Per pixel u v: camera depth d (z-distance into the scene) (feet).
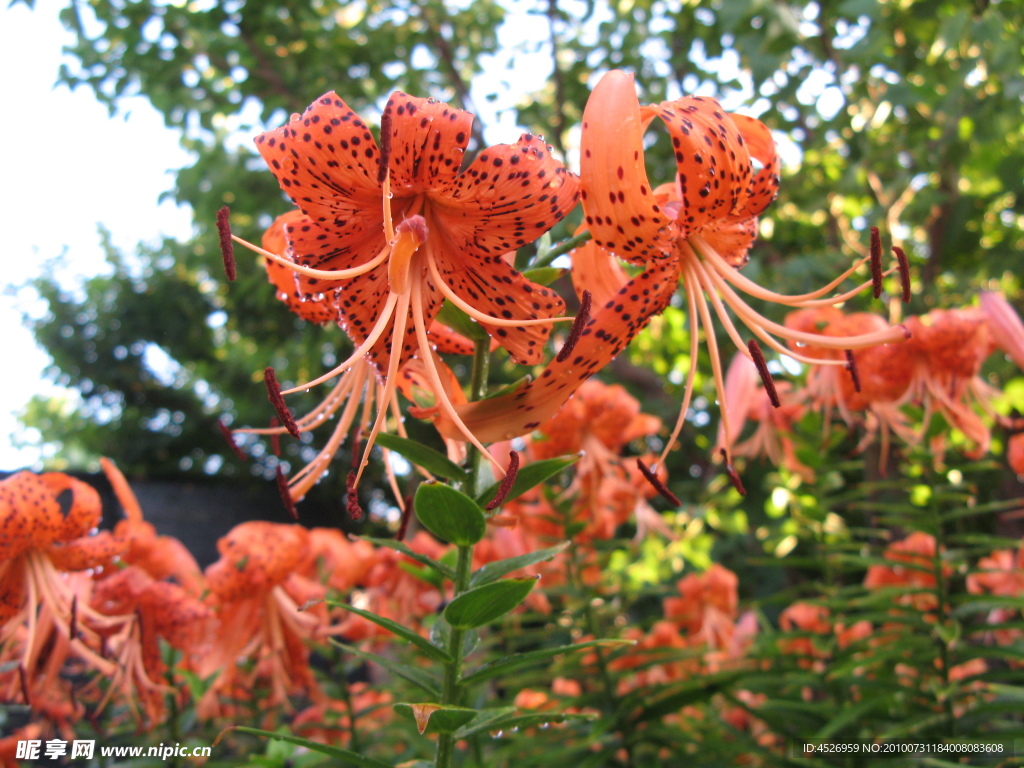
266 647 1.34
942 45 2.16
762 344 2.16
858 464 1.42
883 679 1.25
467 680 0.79
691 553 2.89
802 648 1.57
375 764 0.76
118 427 5.86
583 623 1.34
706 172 0.84
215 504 4.05
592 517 1.48
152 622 1.25
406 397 0.96
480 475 0.85
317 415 0.95
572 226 2.01
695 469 3.22
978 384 1.49
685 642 1.74
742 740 1.34
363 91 3.17
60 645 1.17
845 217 2.78
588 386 1.49
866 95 2.48
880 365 1.42
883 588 1.25
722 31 2.69
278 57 3.14
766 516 2.78
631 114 0.77
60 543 1.18
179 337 5.70
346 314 0.83
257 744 1.38
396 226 0.82
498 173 0.78
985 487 1.79
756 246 2.72
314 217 0.81
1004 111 2.17
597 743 1.29
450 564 1.23
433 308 0.82
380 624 0.77
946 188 2.41
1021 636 1.43
